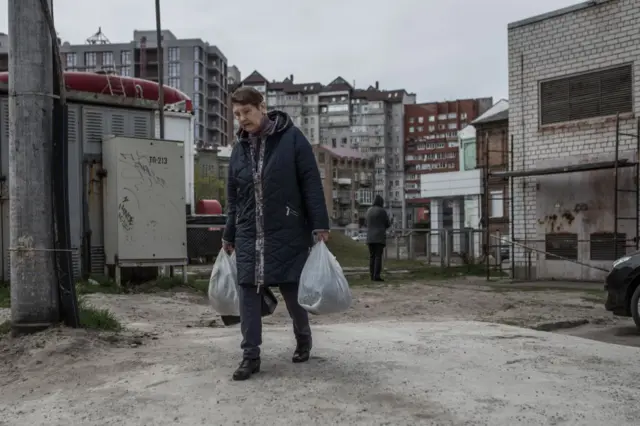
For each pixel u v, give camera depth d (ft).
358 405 11.85
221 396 12.46
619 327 26.91
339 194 471.62
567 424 10.91
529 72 55.67
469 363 15.35
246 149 14.16
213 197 191.21
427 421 11.00
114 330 19.61
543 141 54.70
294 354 15.40
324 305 13.79
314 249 14.11
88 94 35.37
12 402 12.88
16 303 17.67
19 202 17.58
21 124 17.52
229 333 20.47
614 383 13.61
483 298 36.32
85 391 13.28
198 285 36.29
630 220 48.62
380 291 40.81
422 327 21.77
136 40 468.34
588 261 51.29
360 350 16.83
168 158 35.22
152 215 34.68
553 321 27.14
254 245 13.89
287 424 10.90
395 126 590.96
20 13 17.52
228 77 560.61
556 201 53.52
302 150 14.08
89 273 34.99
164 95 54.75
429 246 72.08
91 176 35.37
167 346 17.66
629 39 49.19
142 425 11.07
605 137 50.67
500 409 11.67
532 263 54.90
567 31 53.06
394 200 580.71
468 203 143.64
